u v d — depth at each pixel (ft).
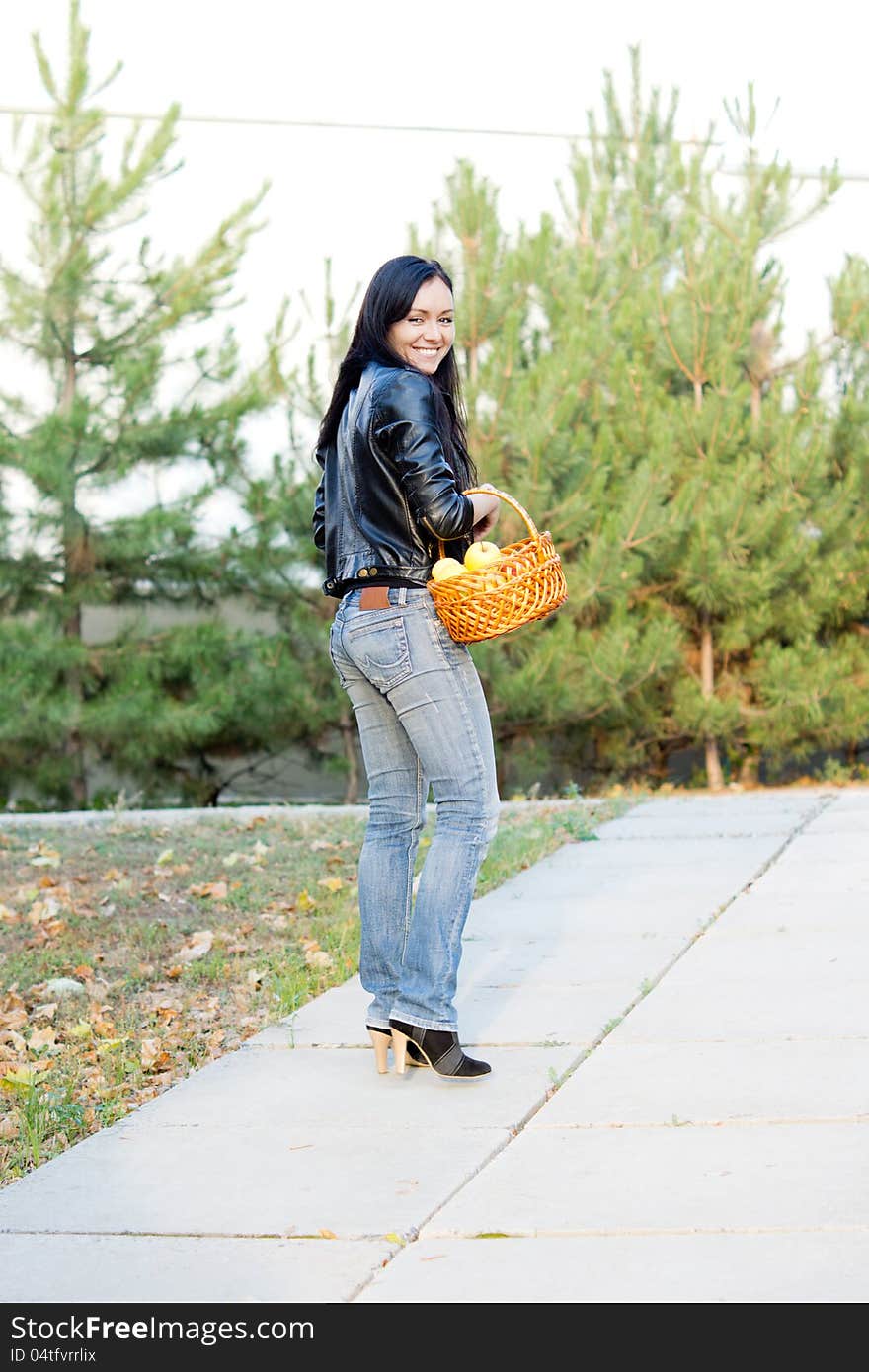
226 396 32.48
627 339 31.96
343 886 20.56
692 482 29.89
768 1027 12.69
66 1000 15.35
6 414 31.99
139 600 33.55
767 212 33.40
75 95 31.45
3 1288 8.37
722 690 32.04
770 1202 8.98
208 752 33.99
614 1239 8.61
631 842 22.44
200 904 19.65
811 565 31.27
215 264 32.68
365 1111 11.15
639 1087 11.34
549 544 10.96
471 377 31.32
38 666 31.40
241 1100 11.62
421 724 11.22
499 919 17.54
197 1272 8.46
